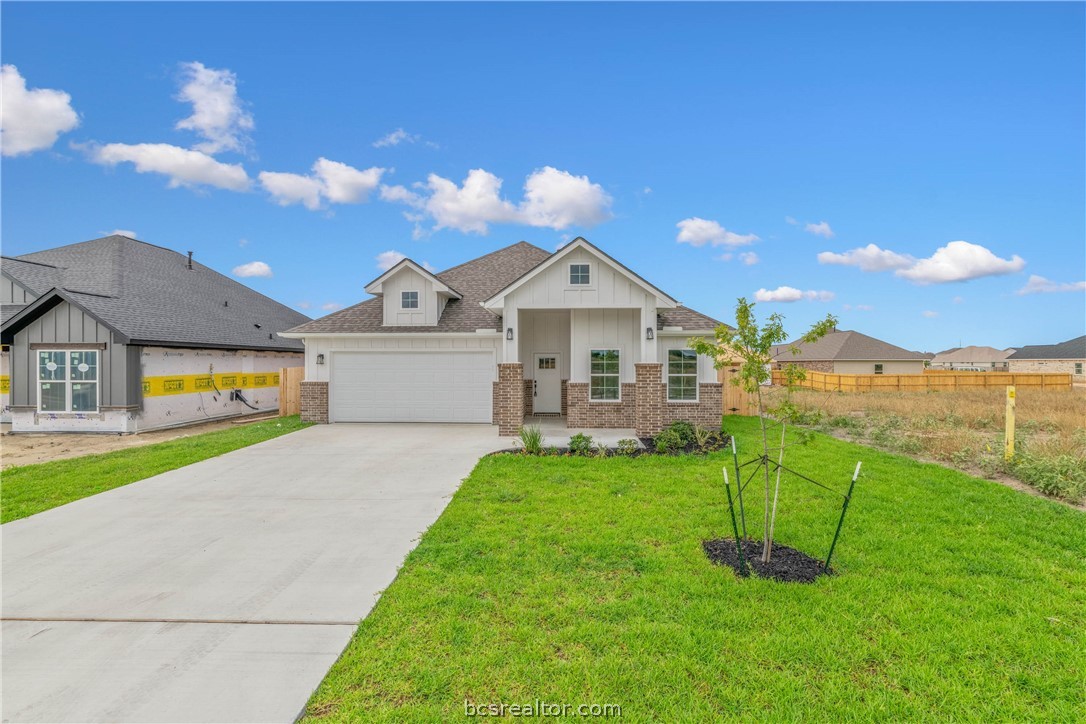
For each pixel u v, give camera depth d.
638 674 3.36
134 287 17.98
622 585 4.66
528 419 16.30
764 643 3.69
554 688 3.24
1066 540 5.73
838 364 42.69
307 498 7.69
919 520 6.46
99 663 3.57
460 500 7.39
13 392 14.87
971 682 3.29
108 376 14.83
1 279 16.31
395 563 5.28
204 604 4.41
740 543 5.44
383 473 9.16
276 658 3.60
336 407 15.70
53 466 9.84
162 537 6.09
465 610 4.21
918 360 42.75
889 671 3.40
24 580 4.93
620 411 14.41
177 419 16.59
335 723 2.94
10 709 3.08
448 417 15.55
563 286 13.52
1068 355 54.19
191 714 3.03
